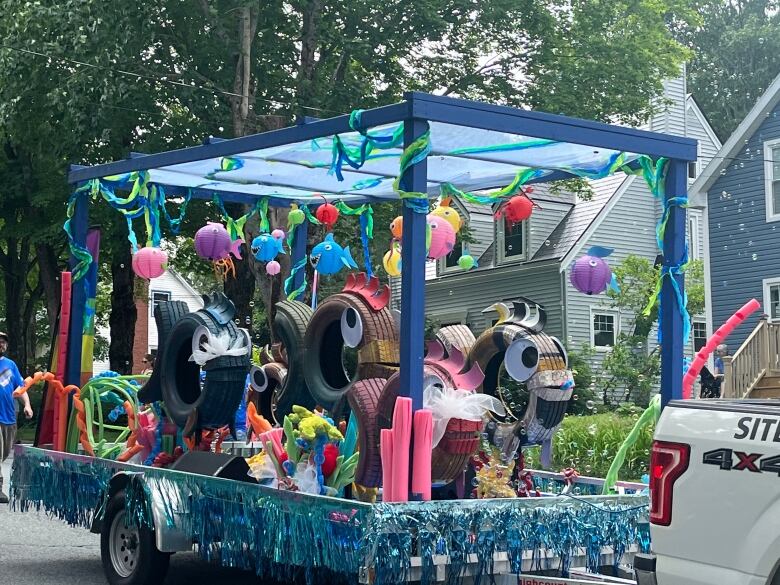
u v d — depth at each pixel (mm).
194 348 8984
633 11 27875
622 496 7199
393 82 26781
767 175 28156
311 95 24094
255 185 11016
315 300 11617
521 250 33875
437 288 37188
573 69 26234
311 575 6645
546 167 9148
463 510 6469
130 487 8109
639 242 33188
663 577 5234
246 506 7102
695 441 5203
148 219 10992
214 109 23891
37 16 22422
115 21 22375
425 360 7965
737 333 28609
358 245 23828
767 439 4945
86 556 9828
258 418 7828
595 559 7051
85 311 10312
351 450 7570
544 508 6820
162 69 24016
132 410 9750
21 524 11688
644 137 7859
